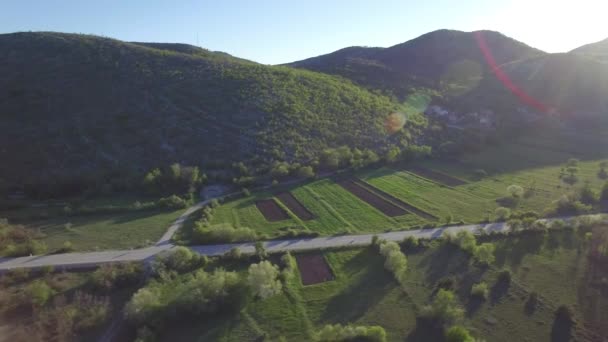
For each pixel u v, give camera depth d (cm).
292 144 8219
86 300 3612
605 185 5916
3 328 3269
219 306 3491
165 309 3375
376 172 7769
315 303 3606
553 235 4762
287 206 6141
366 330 3008
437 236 4906
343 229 5212
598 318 3272
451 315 3200
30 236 5038
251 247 4722
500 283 3809
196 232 4928
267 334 3209
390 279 3953
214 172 7250
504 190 6569
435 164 8250
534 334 3103
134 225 5497
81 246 4822
